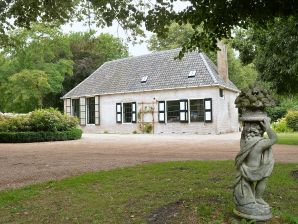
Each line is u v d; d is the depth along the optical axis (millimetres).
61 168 8516
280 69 13273
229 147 13633
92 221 4414
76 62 42562
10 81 35781
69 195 5668
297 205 4875
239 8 6469
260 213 4078
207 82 25234
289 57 12383
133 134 26953
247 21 7031
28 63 35844
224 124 26688
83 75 42250
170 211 4648
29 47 34125
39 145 16391
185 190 5754
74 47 43250
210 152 11836
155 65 29688
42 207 5055
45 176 7516
